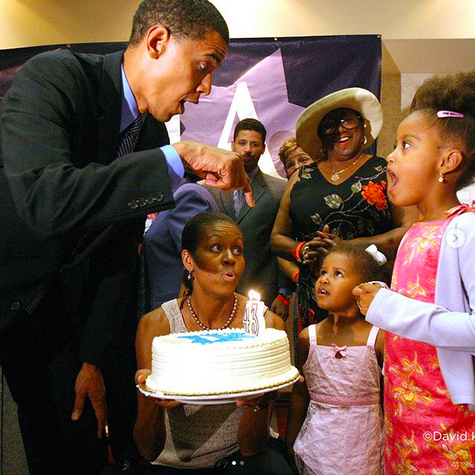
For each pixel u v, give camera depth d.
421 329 1.56
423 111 1.75
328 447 2.10
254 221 3.26
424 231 1.73
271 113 3.76
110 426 2.35
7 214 1.60
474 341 1.49
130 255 2.09
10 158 1.42
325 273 2.26
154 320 2.02
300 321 2.92
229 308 2.04
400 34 3.86
